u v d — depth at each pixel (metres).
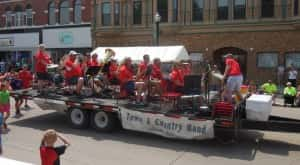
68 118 12.43
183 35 29.42
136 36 31.23
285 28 26.22
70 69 13.31
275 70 26.67
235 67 10.70
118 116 11.38
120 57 21.94
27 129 12.16
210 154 9.57
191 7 29.11
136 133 11.70
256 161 9.02
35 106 16.53
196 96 10.99
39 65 14.12
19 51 38.53
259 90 20.77
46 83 14.27
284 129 9.96
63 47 35.16
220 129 9.94
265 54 27.03
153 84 12.14
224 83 10.98
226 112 9.86
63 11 35.41
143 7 30.80
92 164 8.68
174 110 10.91
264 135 11.59
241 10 27.59
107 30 31.97
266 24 26.70
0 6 39.25
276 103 20.16
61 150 6.77
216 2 28.30
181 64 12.02
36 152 9.51
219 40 28.23
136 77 12.27
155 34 23.56
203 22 28.66
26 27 37.47
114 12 31.84
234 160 9.09
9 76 16.08
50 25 35.94
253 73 27.39
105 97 12.88
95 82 13.12
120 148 10.03
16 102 14.36
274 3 26.53
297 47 25.92
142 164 8.70
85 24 33.62
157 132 10.73
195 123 10.08
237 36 27.67
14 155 9.23
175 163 8.80
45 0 36.06
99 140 10.83
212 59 28.50
